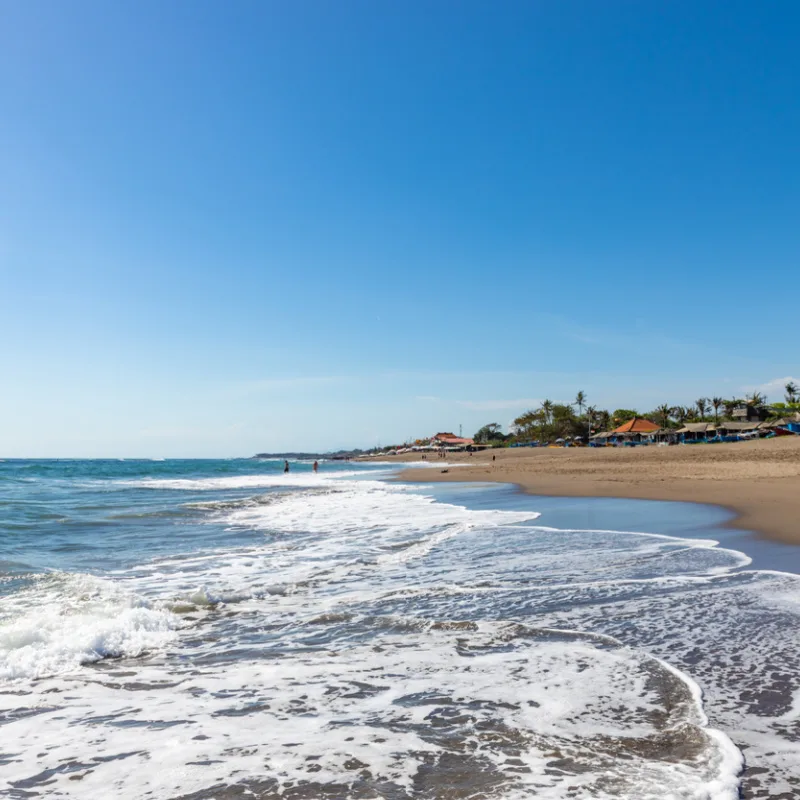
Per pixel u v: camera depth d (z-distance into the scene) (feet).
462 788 10.68
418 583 28.94
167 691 16.05
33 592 27.20
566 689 15.48
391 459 568.00
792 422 262.47
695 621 21.43
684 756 11.80
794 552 34.35
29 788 11.00
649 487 80.94
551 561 33.42
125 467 260.83
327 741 12.75
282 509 67.72
